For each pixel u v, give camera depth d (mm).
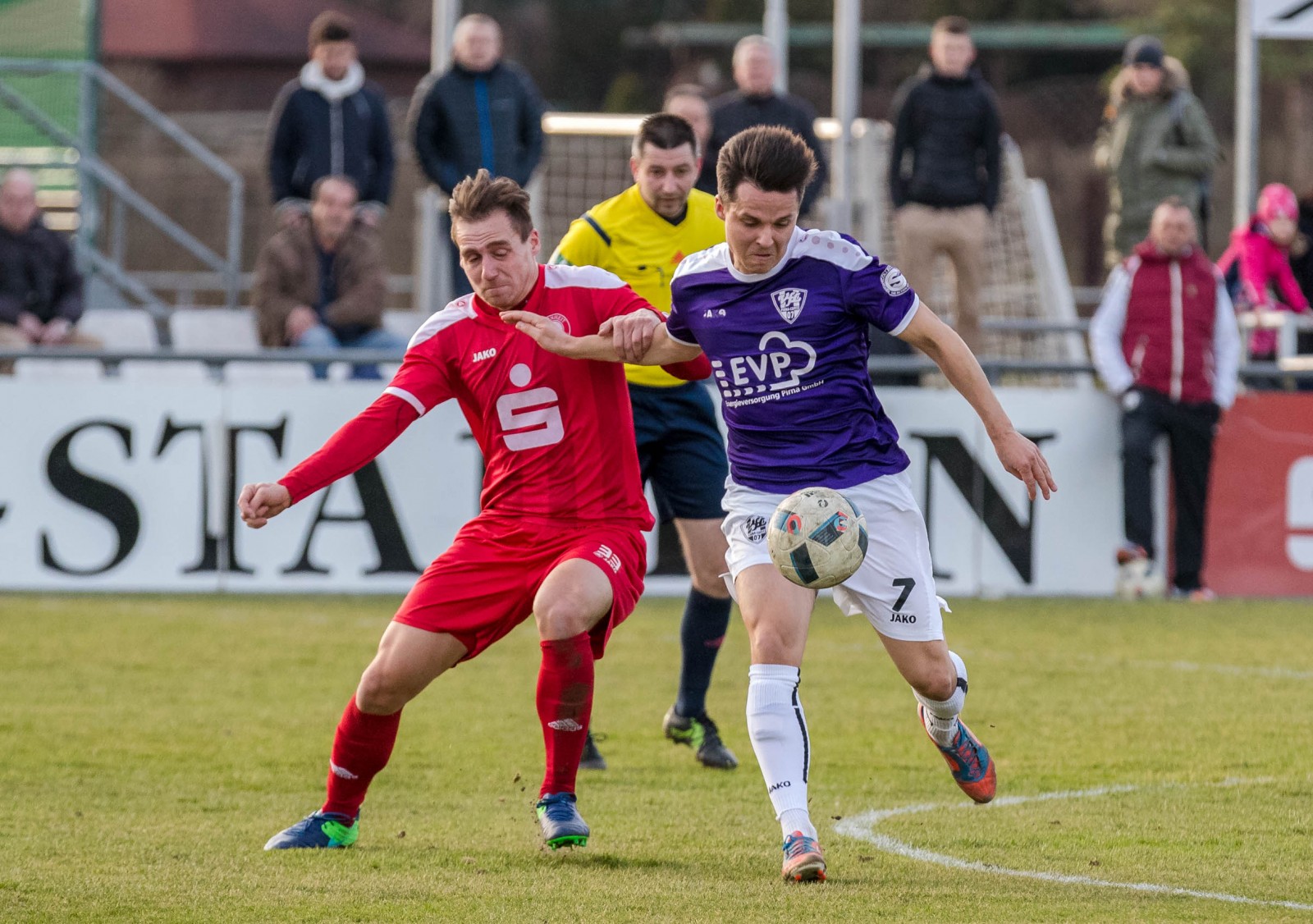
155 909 14109
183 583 39781
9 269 44406
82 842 16984
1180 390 39531
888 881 15312
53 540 39688
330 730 24016
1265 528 41312
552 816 16625
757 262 15766
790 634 15922
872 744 23062
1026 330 56000
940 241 46250
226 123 91688
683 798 19766
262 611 36875
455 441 39906
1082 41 111438
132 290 59469
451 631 16641
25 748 22484
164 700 26422
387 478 39812
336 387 39750
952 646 32375
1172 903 14430
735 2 130250
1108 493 40875
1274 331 47969
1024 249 62750
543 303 17219
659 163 22656
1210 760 21812
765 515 16359
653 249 23234
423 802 19406
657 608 38531
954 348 15883
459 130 44625
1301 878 15508
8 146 63062
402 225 81438
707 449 23031
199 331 49938
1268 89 111938
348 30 45531
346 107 45688
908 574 16406
